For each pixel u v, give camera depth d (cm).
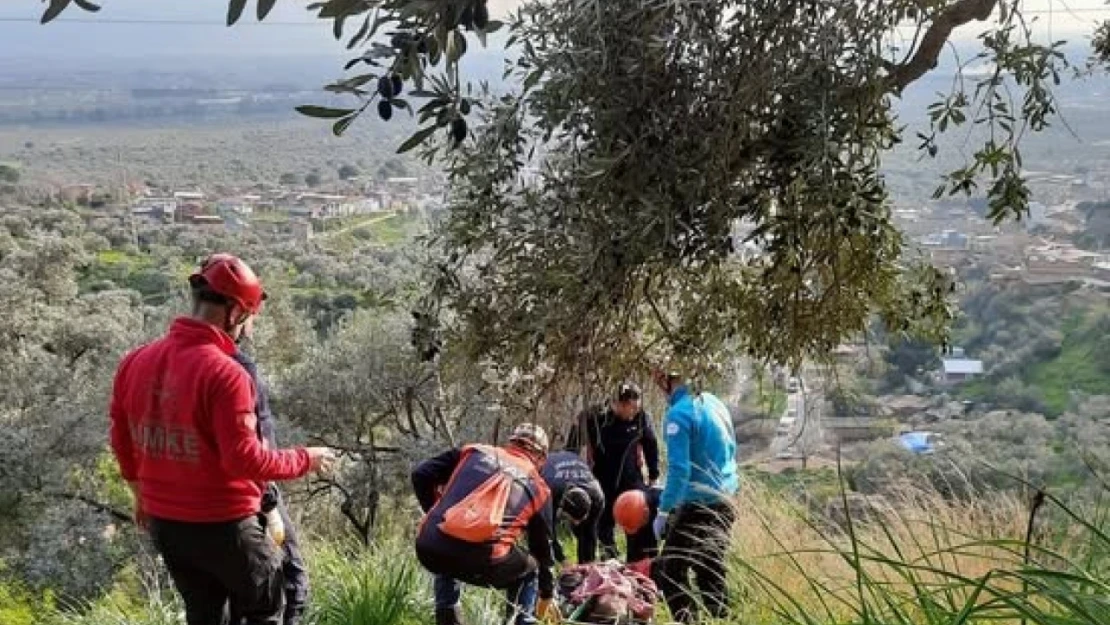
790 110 204
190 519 379
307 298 1730
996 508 385
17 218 2759
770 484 489
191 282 384
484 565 475
